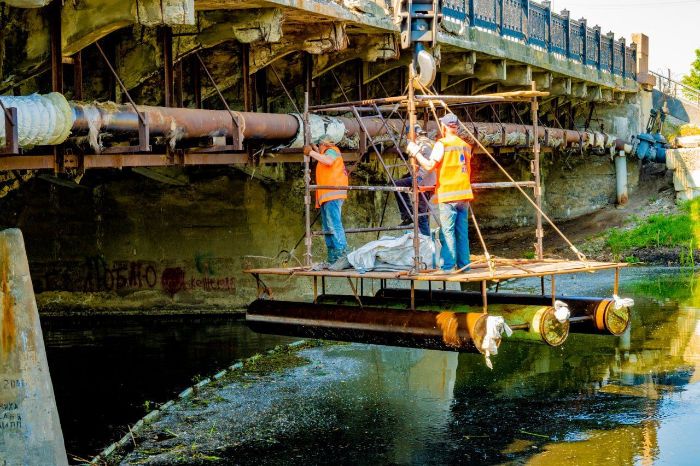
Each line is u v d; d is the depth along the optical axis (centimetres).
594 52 3073
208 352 1745
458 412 1308
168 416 1297
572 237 3259
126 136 1111
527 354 1705
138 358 1691
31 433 949
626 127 3512
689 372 1521
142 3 1095
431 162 1073
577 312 1195
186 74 1516
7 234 954
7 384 946
